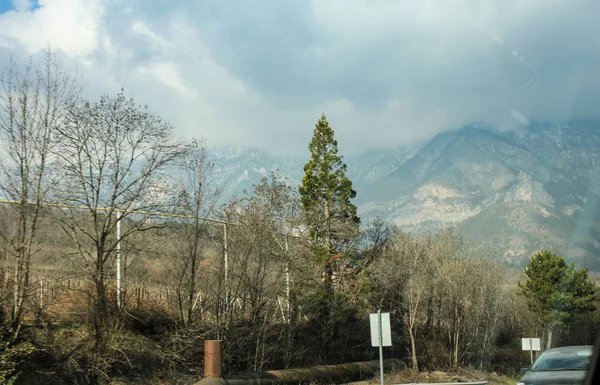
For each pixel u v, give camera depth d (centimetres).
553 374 1378
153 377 1803
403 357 3284
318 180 3619
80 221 1741
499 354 4303
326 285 2891
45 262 1686
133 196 1814
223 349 2055
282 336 2405
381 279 3241
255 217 2291
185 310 2080
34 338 1585
